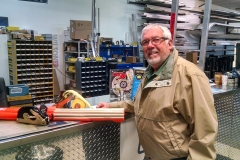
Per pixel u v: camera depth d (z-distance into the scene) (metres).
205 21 2.41
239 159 2.64
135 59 5.88
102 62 4.86
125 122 1.66
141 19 6.97
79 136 1.39
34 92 4.35
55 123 1.31
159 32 1.38
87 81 4.68
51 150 1.27
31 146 1.18
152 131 1.36
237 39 8.18
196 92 1.24
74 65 5.43
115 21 6.47
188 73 1.29
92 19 5.45
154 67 1.46
